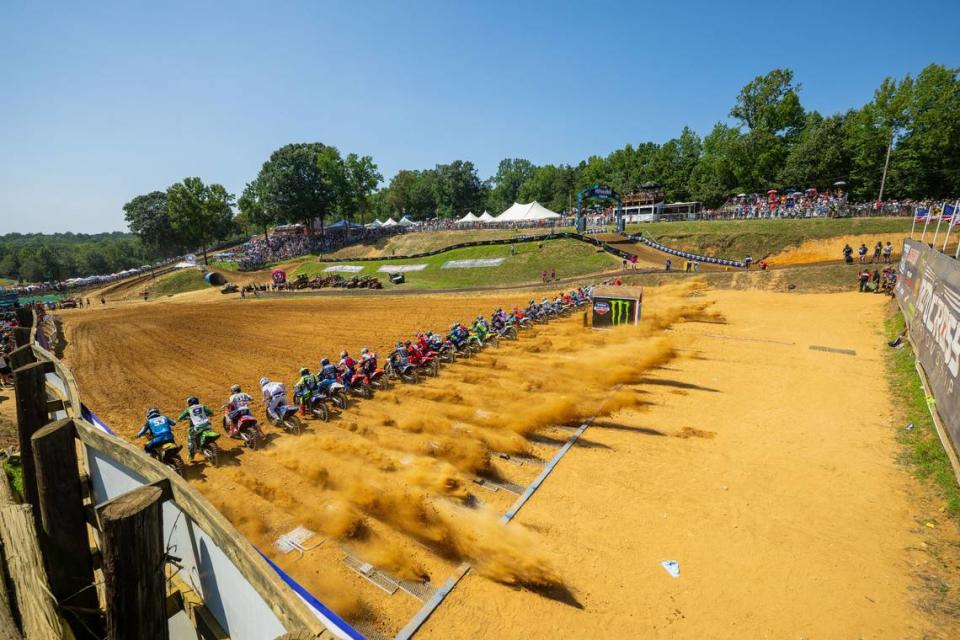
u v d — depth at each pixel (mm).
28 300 48562
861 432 8320
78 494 4641
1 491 5266
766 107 52562
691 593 4898
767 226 36281
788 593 4840
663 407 9922
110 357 17453
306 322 23703
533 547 5680
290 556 5664
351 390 11266
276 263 61656
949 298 9125
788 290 23984
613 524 6070
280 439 9008
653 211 50219
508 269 38969
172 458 7504
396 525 6199
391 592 5043
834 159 46438
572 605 4797
